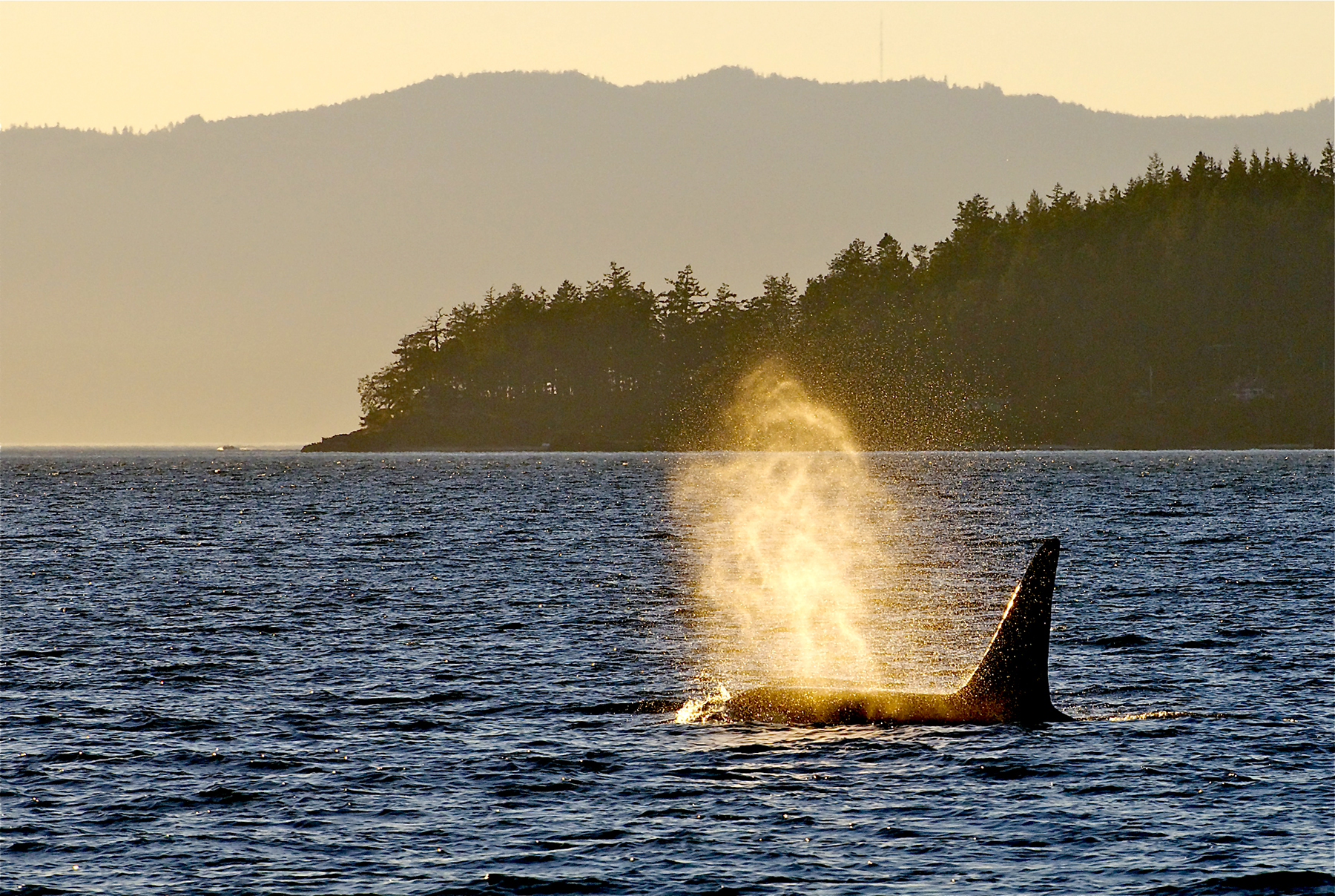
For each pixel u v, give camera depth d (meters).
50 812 61.12
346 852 56.25
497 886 52.84
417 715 78.94
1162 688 84.94
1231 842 56.41
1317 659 94.19
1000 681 75.00
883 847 56.25
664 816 60.09
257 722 77.44
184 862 55.28
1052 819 59.19
